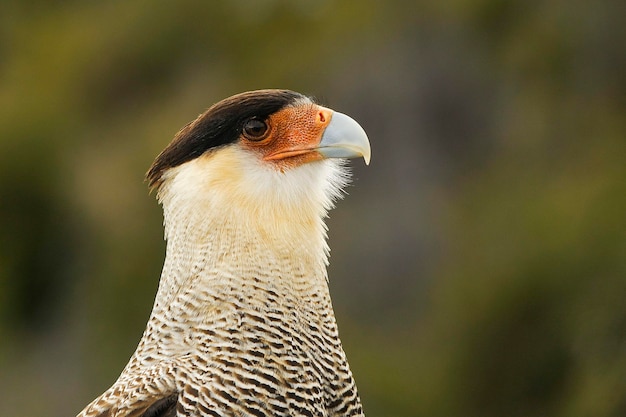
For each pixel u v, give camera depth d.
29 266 17.05
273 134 7.04
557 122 16.69
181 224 6.75
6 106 18.00
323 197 7.25
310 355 6.68
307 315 6.77
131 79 18.50
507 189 16.41
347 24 18.28
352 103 17.75
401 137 17.58
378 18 18.22
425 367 15.33
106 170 17.17
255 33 18.66
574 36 16.73
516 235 15.46
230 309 6.57
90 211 16.84
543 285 14.55
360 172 17.34
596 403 12.90
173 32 18.73
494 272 15.26
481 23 17.70
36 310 17.00
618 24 16.45
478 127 17.55
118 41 18.73
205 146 6.85
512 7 17.42
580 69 16.75
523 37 17.17
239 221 6.74
